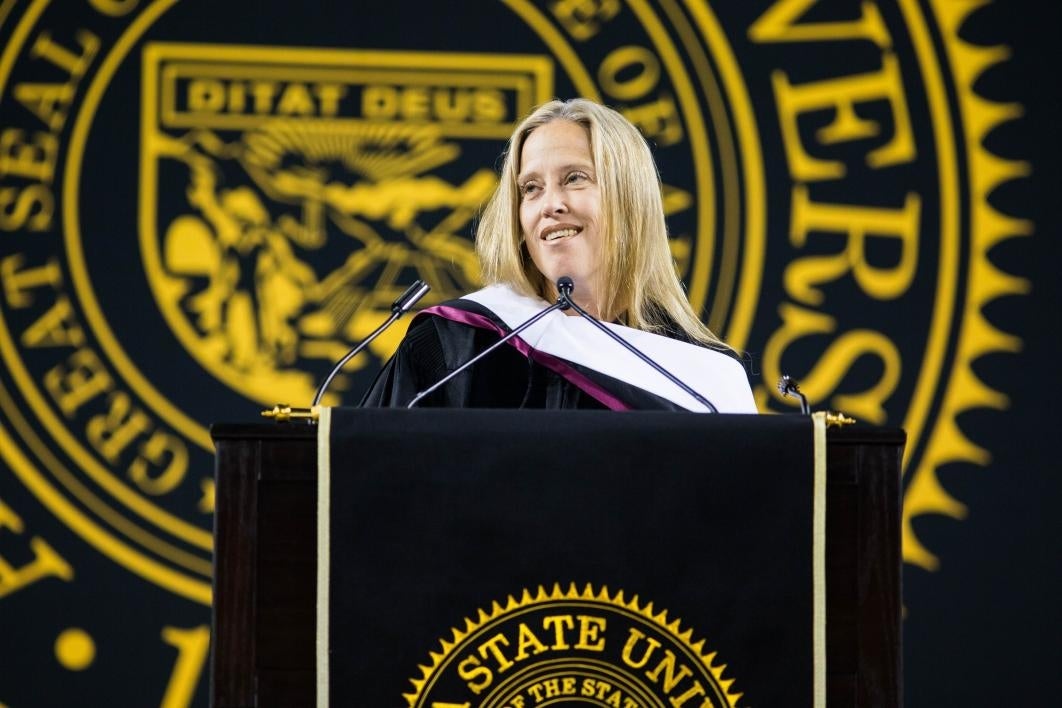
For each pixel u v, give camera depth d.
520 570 6.65
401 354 9.69
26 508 15.98
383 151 16.92
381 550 6.62
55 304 16.38
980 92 17.08
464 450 6.70
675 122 17.03
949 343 16.69
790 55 17.12
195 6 16.97
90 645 15.84
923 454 16.50
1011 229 16.86
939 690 16.14
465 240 16.83
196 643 15.97
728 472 6.75
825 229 16.89
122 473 16.17
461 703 6.59
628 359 9.48
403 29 17.08
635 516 6.70
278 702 6.55
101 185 16.64
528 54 17.09
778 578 6.70
